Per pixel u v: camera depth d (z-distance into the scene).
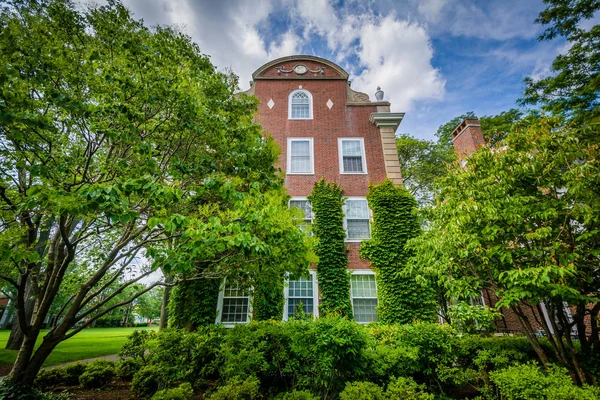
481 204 4.60
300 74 13.82
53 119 3.88
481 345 5.34
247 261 4.80
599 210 3.97
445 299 9.15
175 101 4.37
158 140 5.08
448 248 4.96
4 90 2.89
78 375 6.09
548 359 4.90
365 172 11.80
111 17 4.36
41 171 3.20
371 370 4.44
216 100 5.68
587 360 4.46
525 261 4.49
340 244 10.19
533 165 4.48
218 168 5.39
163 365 5.20
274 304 9.03
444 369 4.77
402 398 3.42
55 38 3.83
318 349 4.07
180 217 3.22
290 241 4.62
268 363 5.14
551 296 4.04
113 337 18.52
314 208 10.84
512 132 5.34
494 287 4.98
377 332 6.18
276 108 13.04
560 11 9.92
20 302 4.12
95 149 4.24
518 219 4.36
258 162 6.39
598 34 9.49
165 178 5.03
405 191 10.95
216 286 8.94
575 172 4.10
